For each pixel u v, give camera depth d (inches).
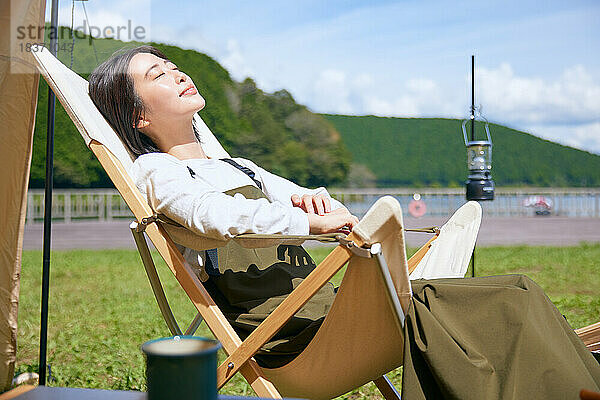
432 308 53.9
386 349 61.1
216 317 61.0
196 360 28.7
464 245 76.3
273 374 61.8
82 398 39.9
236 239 60.4
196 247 64.2
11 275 88.1
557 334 52.8
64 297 218.1
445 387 49.7
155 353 28.7
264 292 68.6
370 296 54.7
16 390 41.2
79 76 78.5
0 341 88.4
